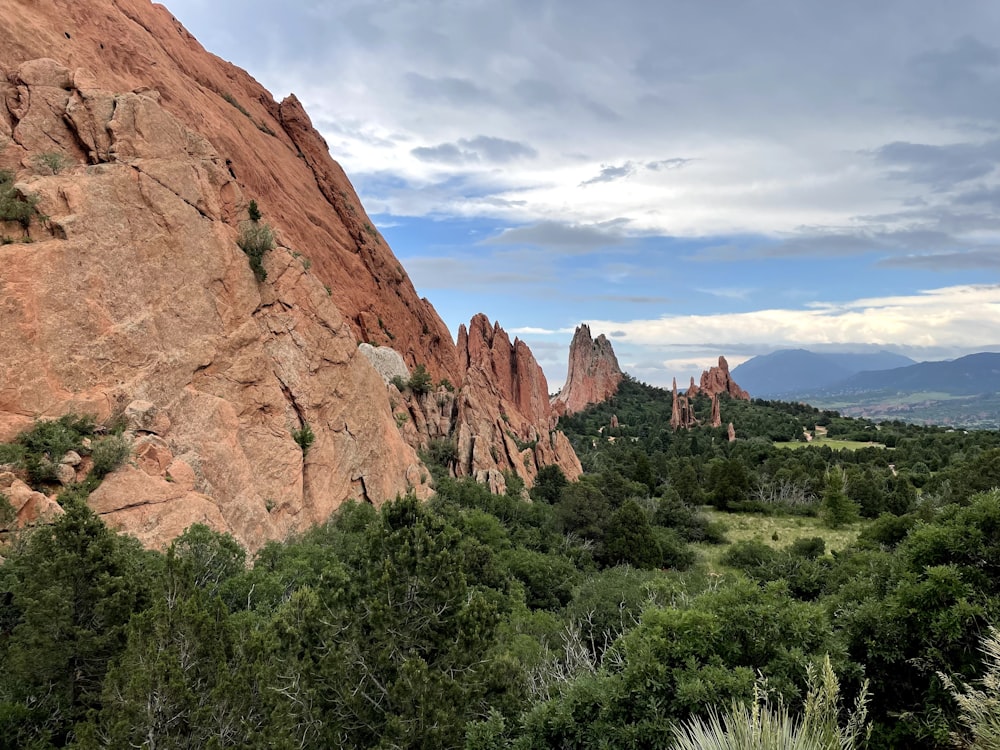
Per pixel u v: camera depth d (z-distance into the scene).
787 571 45.41
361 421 50.62
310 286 48.78
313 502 41.59
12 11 43.34
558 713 13.50
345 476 46.53
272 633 16.73
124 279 32.53
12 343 26.56
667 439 171.88
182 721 12.05
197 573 22.47
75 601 15.52
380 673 15.70
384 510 18.89
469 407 81.56
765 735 8.38
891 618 13.34
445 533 18.70
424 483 59.28
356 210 97.38
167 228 35.78
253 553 32.94
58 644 14.73
